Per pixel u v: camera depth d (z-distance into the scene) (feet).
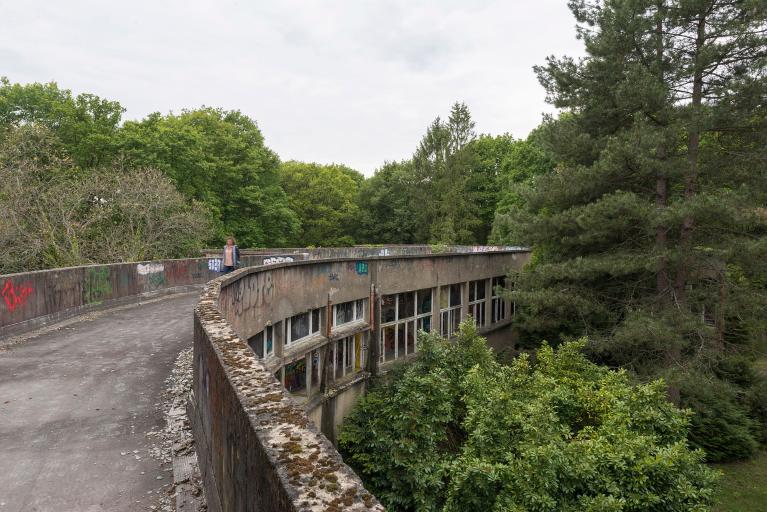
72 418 23.31
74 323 45.93
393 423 42.39
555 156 65.57
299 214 218.18
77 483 17.48
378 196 228.22
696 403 55.01
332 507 5.73
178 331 42.75
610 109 58.49
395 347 62.28
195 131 146.00
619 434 31.78
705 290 58.59
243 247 165.07
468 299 80.07
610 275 63.21
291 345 44.21
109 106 126.52
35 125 78.59
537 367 50.44
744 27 49.49
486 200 209.97
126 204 80.53
